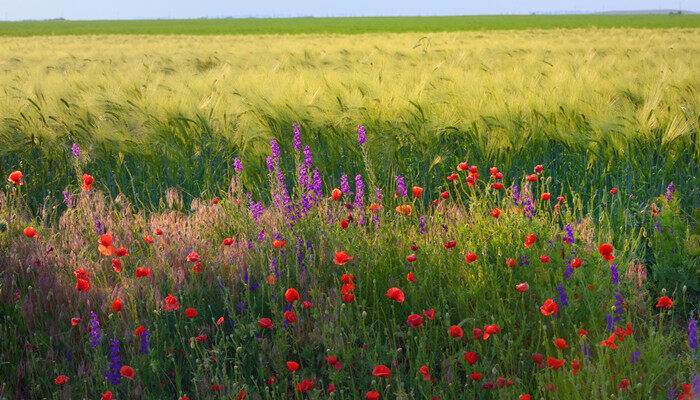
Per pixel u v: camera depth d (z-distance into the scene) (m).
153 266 3.45
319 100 6.29
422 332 2.81
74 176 5.90
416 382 2.50
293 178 5.48
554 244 3.42
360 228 3.72
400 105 6.04
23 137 5.77
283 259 3.53
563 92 6.28
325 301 3.20
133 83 8.10
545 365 2.52
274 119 5.84
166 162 5.73
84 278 3.19
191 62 17.16
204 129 6.07
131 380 2.63
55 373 2.65
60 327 2.99
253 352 2.76
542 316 2.96
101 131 5.72
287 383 2.62
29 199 5.54
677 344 3.04
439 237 3.67
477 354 2.75
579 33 40.81
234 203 4.39
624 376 2.49
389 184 5.43
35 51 26.31
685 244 3.70
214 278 3.38
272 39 38.41
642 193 4.96
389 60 13.39
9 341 2.86
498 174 4.05
